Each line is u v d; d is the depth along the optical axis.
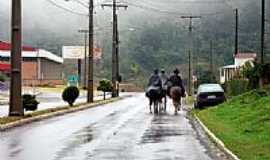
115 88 95.62
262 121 32.38
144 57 193.62
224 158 21.58
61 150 23.78
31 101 46.31
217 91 54.56
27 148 24.44
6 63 137.50
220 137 27.62
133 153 22.86
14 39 40.28
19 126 35.94
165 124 37.72
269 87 51.16
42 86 134.12
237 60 104.19
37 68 148.75
